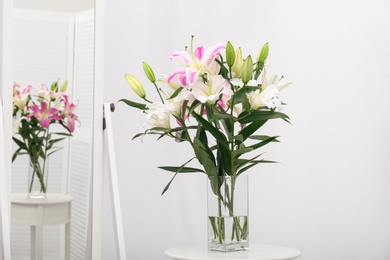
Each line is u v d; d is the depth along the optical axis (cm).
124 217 255
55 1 204
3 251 185
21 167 198
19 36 199
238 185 169
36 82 201
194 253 167
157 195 258
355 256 266
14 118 198
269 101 164
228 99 170
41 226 200
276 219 263
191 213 260
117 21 255
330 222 265
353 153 266
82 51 208
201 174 261
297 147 264
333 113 266
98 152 209
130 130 256
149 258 257
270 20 264
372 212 266
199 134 169
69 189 205
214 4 262
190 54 167
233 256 162
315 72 266
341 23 267
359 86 267
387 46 268
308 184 265
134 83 172
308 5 266
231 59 165
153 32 258
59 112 204
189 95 165
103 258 251
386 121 267
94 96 210
